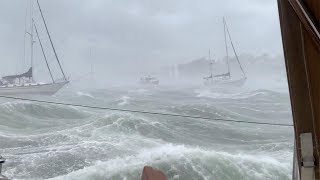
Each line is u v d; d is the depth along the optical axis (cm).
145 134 2122
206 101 5334
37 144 1798
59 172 1372
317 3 218
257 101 5238
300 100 247
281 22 246
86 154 1563
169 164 1276
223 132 2256
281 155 1609
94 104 4928
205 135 2211
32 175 1338
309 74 243
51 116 2742
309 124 246
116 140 1855
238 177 1265
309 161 245
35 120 2592
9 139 1881
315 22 221
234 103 4809
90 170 1264
